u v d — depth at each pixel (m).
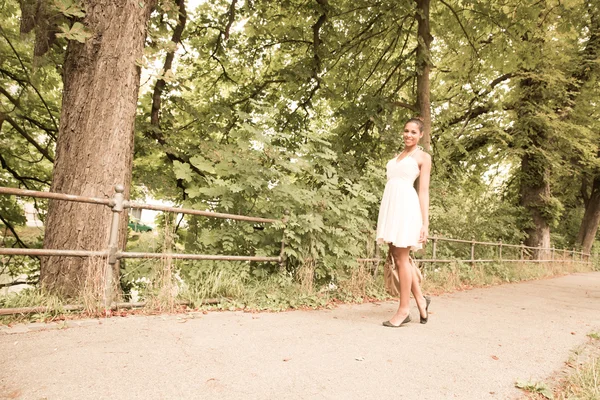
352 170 8.27
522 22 10.52
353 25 10.26
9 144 8.16
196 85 11.06
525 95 15.90
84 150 3.92
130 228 5.15
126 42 4.13
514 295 7.05
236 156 5.31
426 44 9.30
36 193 3.13
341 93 11.05
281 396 2.01
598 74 15.96
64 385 1.94
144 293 3.93
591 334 3.96
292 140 5.93
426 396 2.16
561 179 23.22
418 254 7.68
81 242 3.79
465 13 10.88
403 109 10.90
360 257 6.07
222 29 9.94
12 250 3.01
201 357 2.48
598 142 17.66
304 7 9.73
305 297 4.67
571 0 10.11
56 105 9.02
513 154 16.38
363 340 3.17
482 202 13.14
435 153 11.79
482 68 13.02
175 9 5.65
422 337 3.42
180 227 5.90
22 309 3.10
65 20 4.34
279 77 10.34
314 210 5.42
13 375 2.01
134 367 2.23
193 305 3.97
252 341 2.92
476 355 2.99
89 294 3.42
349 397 2.07
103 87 4.02
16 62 7.91
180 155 8.06
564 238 24.12
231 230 4.99
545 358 3.07
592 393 2.28
